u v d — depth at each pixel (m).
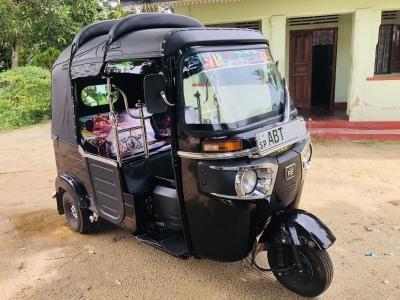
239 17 8.05
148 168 3.47
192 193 2.79
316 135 7.73
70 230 4.36
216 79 2.76
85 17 16.03
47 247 3.99
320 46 9.90
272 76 3.22
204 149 2.62
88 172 3.73
